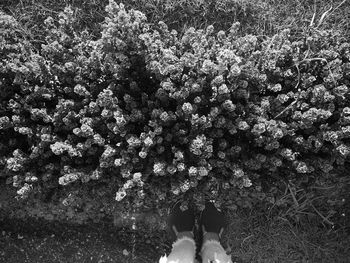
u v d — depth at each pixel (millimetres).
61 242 2549
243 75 1858
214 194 2051
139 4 2197
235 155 1981
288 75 1920
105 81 1955
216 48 1938
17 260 2539
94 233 2549
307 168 1948
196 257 2529
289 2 2221
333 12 2213
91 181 2064
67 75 1924
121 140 1942
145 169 1975
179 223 2412
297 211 2486
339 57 1961
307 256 2500
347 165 2209
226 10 2207
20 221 2533
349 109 1856
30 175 1950
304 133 2008
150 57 1823
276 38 1955
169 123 1883
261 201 2463
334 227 2516
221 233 2430
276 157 1960
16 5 2213
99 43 1864
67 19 1939
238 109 1889
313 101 1881
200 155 1877
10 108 1942
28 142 1995
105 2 2199
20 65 1902
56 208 2482
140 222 2520
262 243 2504
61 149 1853
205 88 1880
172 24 2236
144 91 1988
